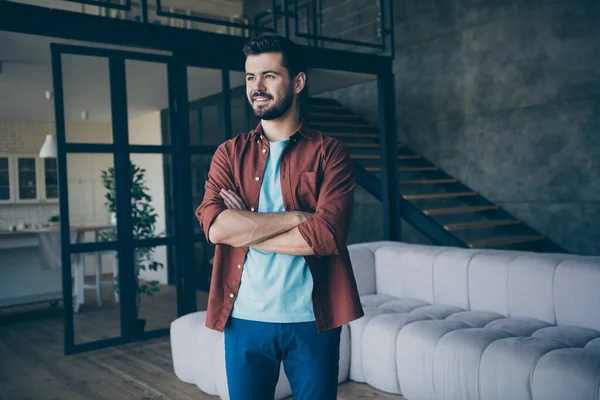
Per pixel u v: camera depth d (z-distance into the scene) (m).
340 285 1.53
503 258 3.42
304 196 1.54
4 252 5.91
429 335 2.94
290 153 1.55
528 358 2.51
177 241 4.90
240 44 5.12
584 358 2.39
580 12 5.98
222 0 9.36
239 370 1.52
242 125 5.51
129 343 4.61
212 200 1.55
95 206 9.45
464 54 7.23
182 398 3.23
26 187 9.05
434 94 7.67
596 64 5.88
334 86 6.76
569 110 6.16
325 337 1.50
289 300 1.48
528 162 6.60
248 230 1.45
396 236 6.10
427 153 7.85
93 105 7.82
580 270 3.01
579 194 6.12
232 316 1.54
